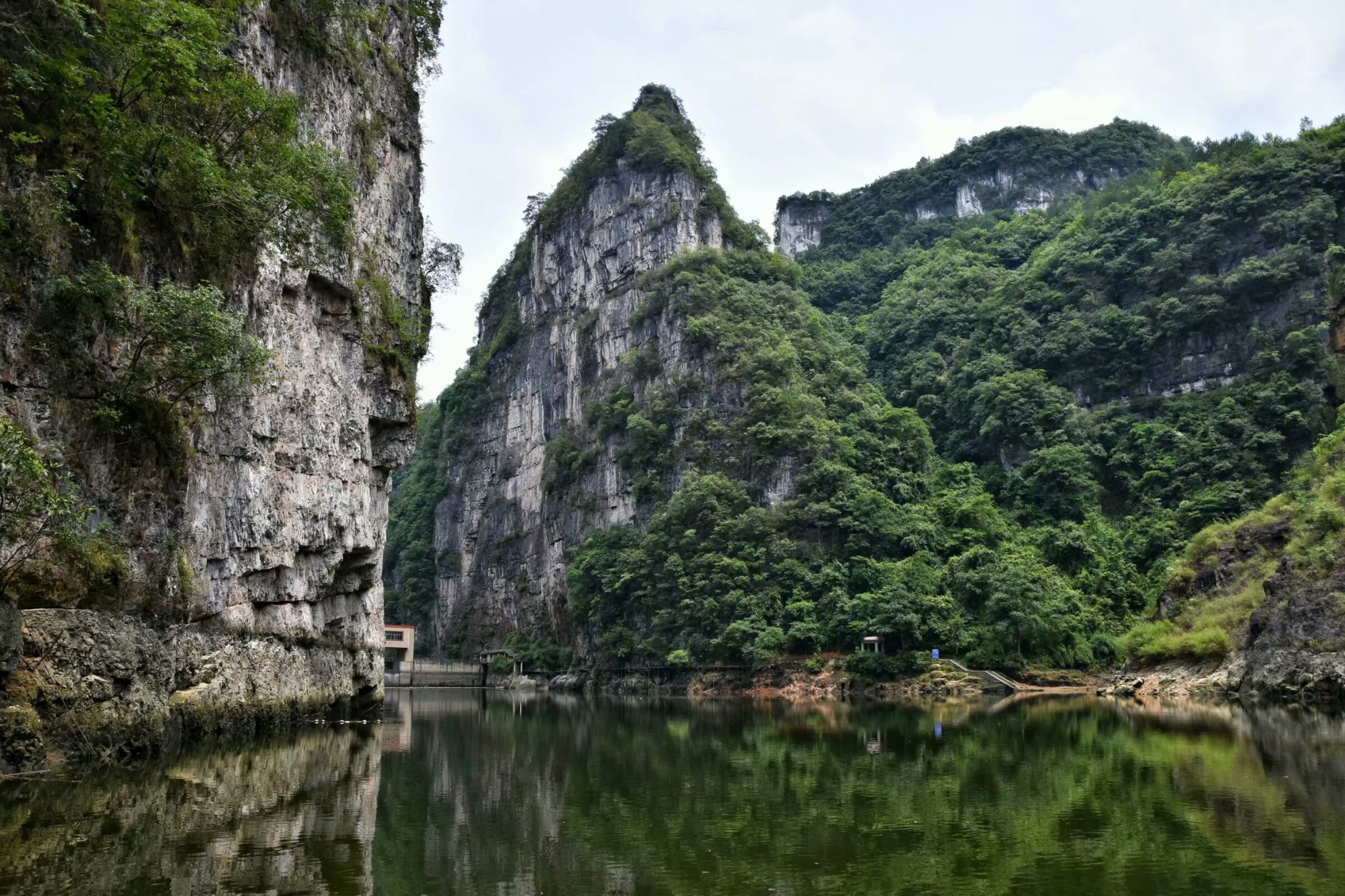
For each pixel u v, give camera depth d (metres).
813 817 20.11
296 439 37.47
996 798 22.12
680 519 97.38
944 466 110.44
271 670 35.97
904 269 165.50
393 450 46.97
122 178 26.00
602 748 35.44
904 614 78.44
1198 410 107.06
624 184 133.75
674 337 113.44
